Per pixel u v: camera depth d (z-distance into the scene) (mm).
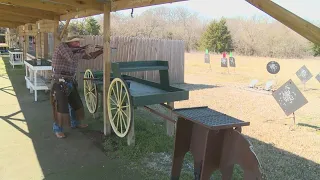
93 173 3299
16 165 3418
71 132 4625
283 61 18656
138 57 9367
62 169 3371
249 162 2086
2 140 4184
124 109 4309
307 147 4230
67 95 4320
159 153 3889
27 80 7738
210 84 10578
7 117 5309
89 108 5535
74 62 4309
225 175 2354
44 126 4867
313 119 5883
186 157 3721
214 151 2357
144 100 3740
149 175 3277
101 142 4227
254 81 9992
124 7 3879
